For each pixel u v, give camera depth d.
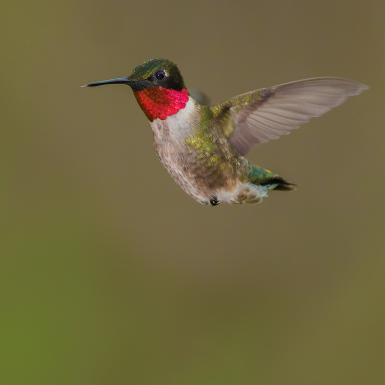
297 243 12.36
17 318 11.74
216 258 12.39
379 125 12.32
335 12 12.28
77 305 11.95
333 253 12.28
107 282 12.13
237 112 7.52
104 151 12.50
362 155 12.36
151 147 12.49
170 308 12.15
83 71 12.48
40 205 12.22
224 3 12.43
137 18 12.49
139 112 12.57
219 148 7.47
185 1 12.45
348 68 12.32
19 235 12.07
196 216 12.42
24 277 11.95
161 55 12.46
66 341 11.77
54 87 12.45
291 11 12.35
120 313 12.01
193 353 11.92
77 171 12.42
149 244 12.38
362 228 12.26
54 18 12.48
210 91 12.39
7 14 12.44
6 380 11.50
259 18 12.39
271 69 12.38
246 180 7.62
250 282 12.30
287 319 12.12
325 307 12.05
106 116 12.52
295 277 12.28
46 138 12.38
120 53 12.50
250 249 12.36
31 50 12.45
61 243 12.15
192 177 7.46
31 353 11.64
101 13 12.48
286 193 12.42
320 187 12.39
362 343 11.73
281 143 12.41
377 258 12.09
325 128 12.41
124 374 11.76
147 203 12.49
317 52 12.34
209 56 12.43
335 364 11.69
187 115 7.36
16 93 12.36
